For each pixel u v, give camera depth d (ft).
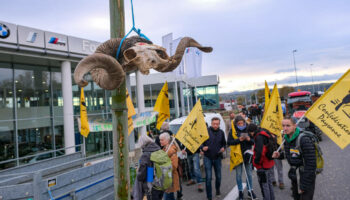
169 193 14.25
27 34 33.96
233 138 16.71
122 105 5.86
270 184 14.16
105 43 5.72
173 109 93.25
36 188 10.91
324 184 18.56
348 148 29.48
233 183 20.94
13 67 38.99
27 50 34.01
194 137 15.23
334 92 10.48
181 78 80.94
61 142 43.96
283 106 56.70
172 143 14.61
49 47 36.29
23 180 15.62
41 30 35.50
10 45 32.45
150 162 12.08
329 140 36.70
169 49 40.98
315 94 58.23
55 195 11.84
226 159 30.53
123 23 6.12
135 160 29.94
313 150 10.46
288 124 11.21
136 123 22.99
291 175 11.32
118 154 5.82
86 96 47.44
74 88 45.68
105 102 50.60
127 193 5.87
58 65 43.39
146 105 94.27
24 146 38.96
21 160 38.34
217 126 17.44
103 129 21.56
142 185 12.34
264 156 13.88
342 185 17.85
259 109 60.90
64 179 12.40
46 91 42.83
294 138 11.19
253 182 20.84
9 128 37.60
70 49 38.93
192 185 21.04
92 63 4.63
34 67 41.52
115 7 6.03
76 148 43.93
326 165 23.50
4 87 37.83
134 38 5.85
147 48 5.46
